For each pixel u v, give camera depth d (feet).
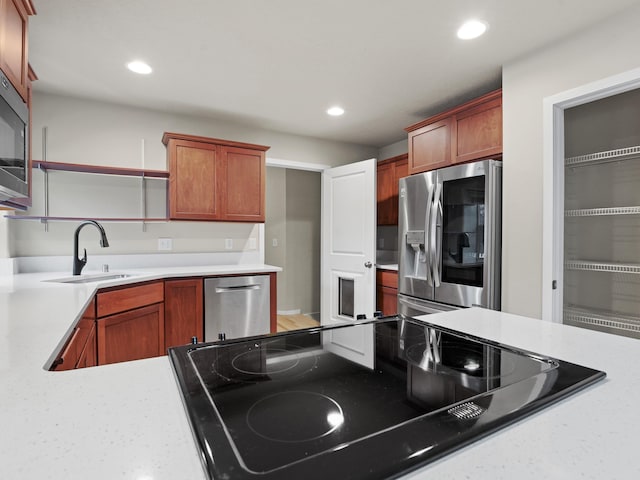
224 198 10.16
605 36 6.05
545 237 6.83
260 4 5.71
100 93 9.07
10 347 2.77
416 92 9.13
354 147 13.99
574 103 6.61
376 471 1.22
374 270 11.51
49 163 8.34
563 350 2.73
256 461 1.28
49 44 6.84
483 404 1.74
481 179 7.78
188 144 9.71
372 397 1.90
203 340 9.12
